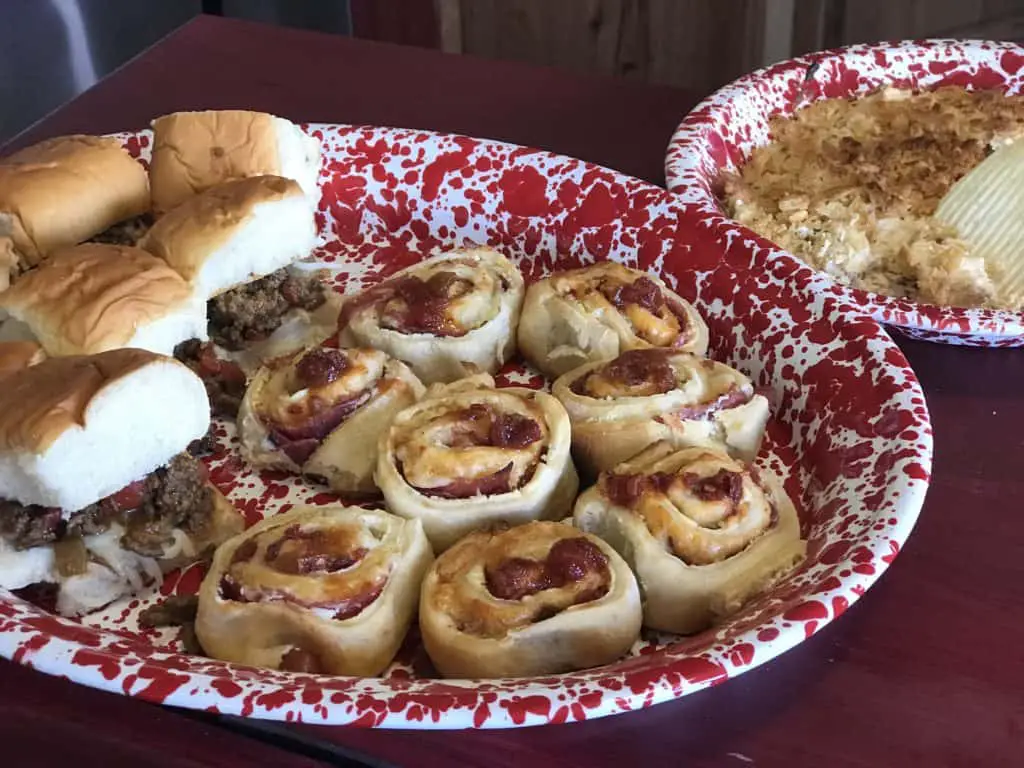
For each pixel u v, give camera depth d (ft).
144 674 0.95
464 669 1.05
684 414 1.29
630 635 1.08
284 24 3.15
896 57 1.96
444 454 1.21
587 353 1.43
